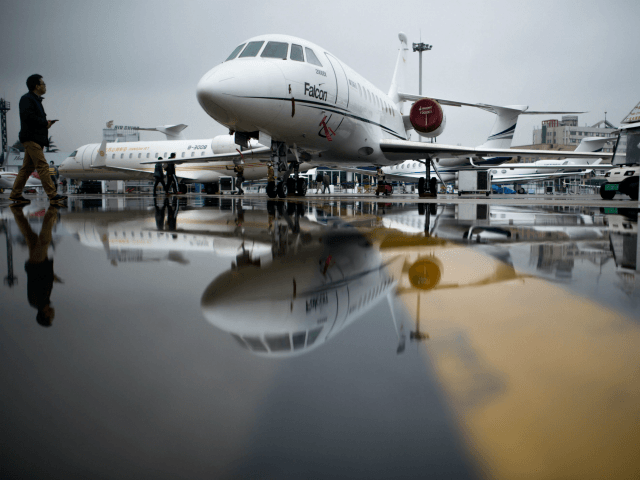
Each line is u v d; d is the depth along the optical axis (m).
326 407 0.67
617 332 1.06
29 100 8.48
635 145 12.97
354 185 56.50
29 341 1.00
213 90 8.94
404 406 0.67
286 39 10.45
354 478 0.50
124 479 0.49
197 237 3.44
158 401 0.69
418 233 3.65
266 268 2.02
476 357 0.89
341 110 11.49
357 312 1.23
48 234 3.76
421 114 14.48
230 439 0.58
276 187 12.13
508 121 24.41
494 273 1.87
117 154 27.05
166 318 1.19
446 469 0.52
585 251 2.60
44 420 0.63
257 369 0.82
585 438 0.59
